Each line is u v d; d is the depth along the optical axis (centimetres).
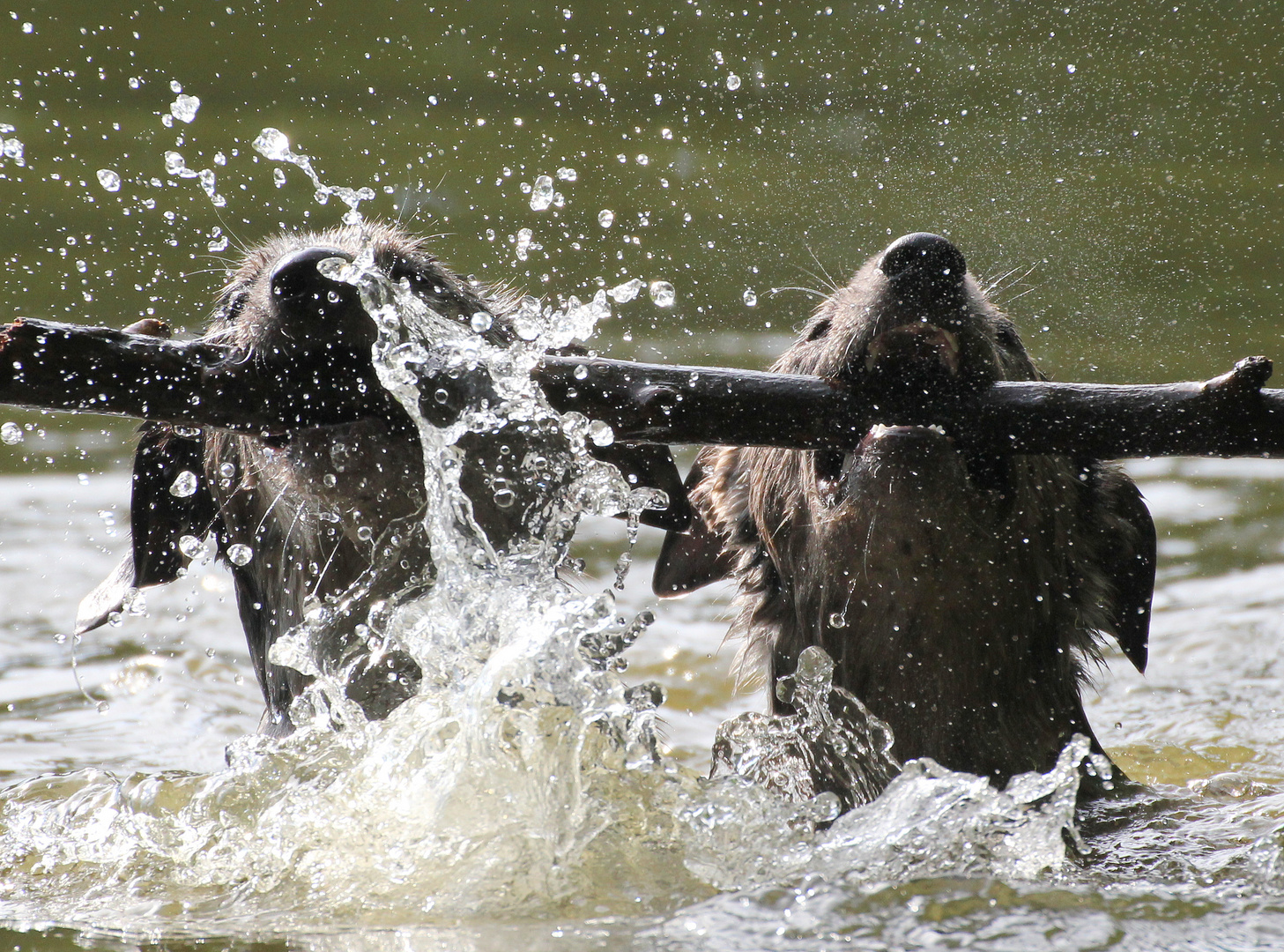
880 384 841
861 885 730
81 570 1555
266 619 1063
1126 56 4047
